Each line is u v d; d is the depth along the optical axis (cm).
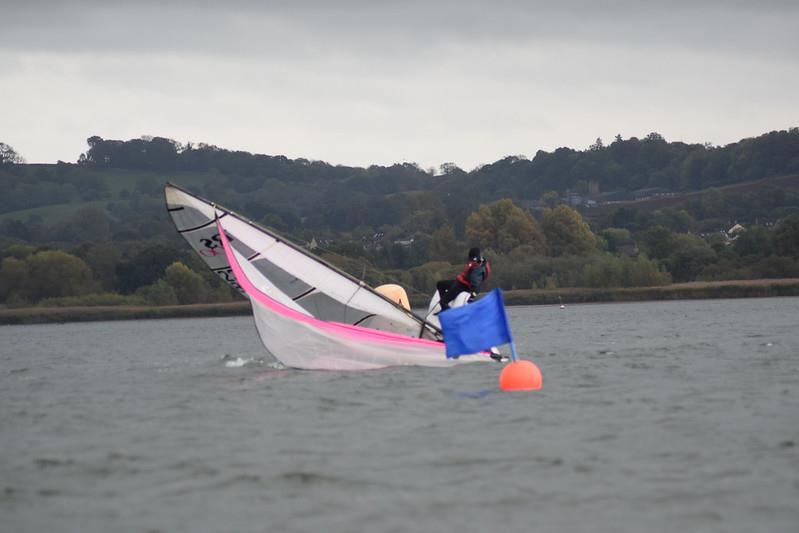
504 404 5847
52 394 7131
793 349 9325
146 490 4047
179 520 3653
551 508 3712
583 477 4097
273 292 7769
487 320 6581
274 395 6400
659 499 3788
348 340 7694
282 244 8106
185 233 7969
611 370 7581
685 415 5372
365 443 4788
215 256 8156
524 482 4044
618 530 3478
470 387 6594
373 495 3906
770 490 3866
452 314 6575
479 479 4094
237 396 6431
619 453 4481
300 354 7712
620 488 3934
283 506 3791
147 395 6738
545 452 4525
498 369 7612
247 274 7650
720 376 7056
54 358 11819
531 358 8800
